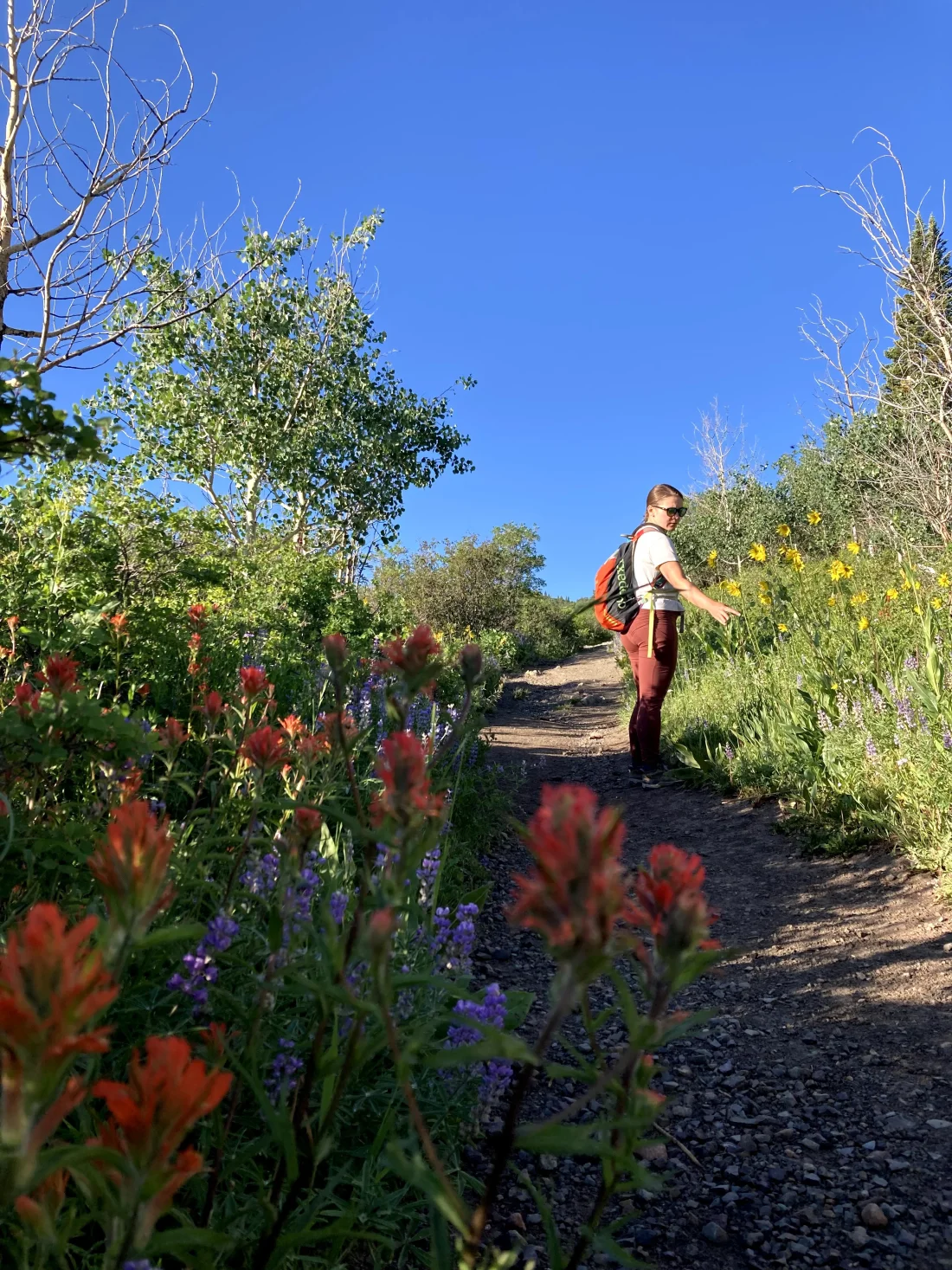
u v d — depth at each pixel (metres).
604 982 3.14
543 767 7.75
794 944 3.45
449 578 26.48
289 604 9.58
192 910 1.63
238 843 1.79
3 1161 0.51
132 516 5.12
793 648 7.80
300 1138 1.11
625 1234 1.77
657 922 0.73
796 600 9.01
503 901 4.05
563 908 0.58
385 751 0.83
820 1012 2.82
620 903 0.60
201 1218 1.14
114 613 4.05
